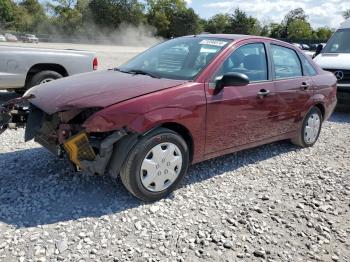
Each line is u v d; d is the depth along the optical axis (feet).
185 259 10.03
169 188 13.01
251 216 12.39
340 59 30.60
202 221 11.84
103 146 11.40
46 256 9.66
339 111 31.53
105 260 9.70
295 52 18.48
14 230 10.58
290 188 14.84
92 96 12.01
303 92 18.19
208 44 15.26
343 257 10.75
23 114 14.21
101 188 13.33
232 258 10.25
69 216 11.48
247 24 276.21
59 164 15.10
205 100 13.35
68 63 26.27
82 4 266.36
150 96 12.14
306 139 19.65
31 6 265.75
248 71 15.46
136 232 10.96
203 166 16.16
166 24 278.05
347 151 20.04
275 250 10.78
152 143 12.12
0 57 23.91
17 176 13.89
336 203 13.88
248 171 16.16
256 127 15.87
